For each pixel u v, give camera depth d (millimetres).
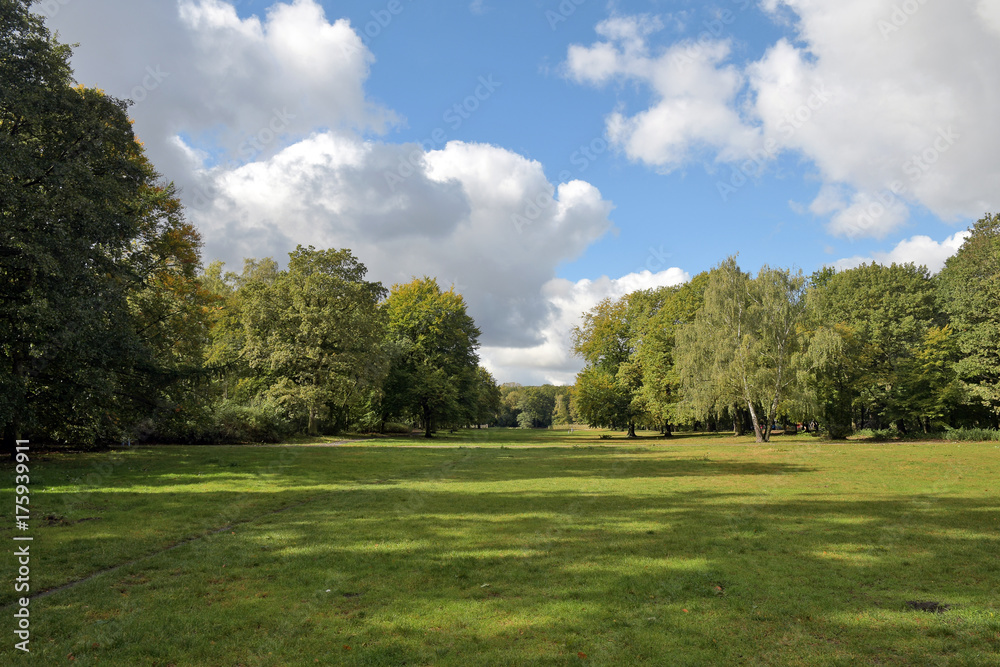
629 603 6648
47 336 18484
